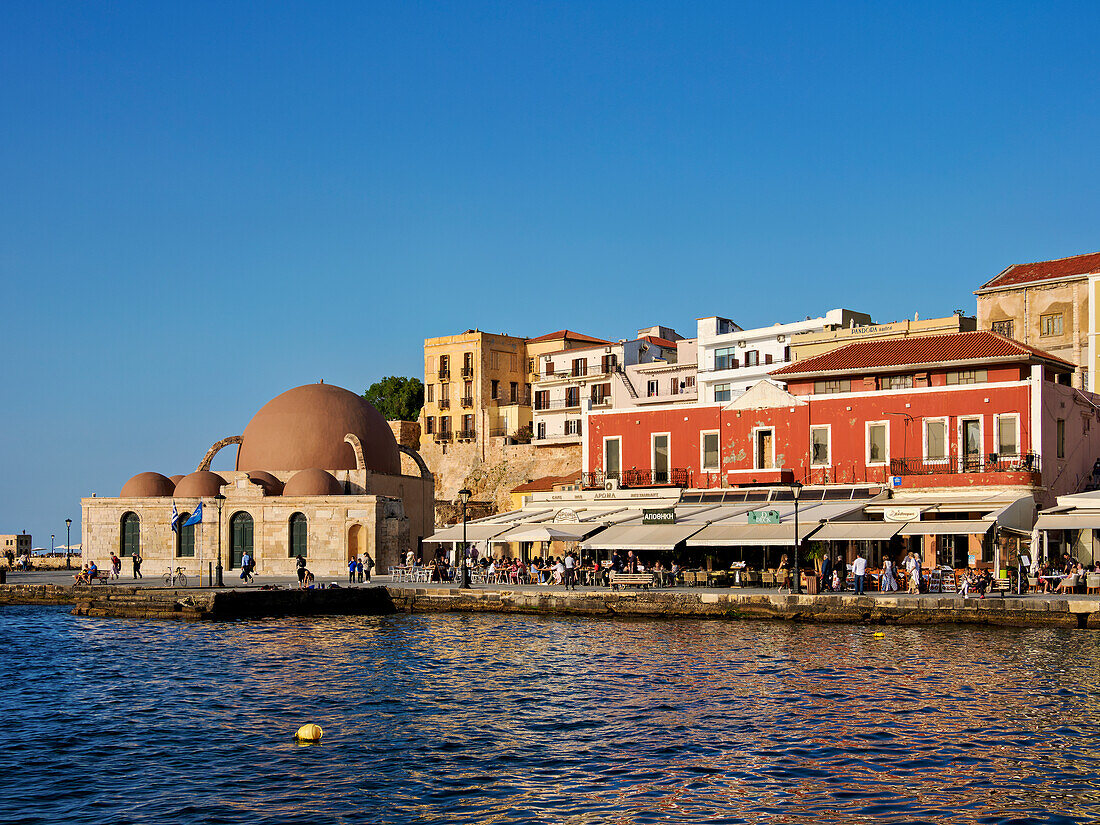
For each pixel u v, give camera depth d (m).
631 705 32.41
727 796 23.52
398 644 46.66
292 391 91.69
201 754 27.39
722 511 63.25
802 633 47.38
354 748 27.81
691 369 110.69
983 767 25.36
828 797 23.38
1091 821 21.84
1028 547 58.88
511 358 131.75
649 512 61.75
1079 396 65.44
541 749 27.47
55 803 23.44
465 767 25.94
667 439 72.56
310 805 23.20
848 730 28.83
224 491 83.62
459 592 60.91
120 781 25.05
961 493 60.59
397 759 26.69
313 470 83.44
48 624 56.56
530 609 58.22
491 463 121.88
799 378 69.44
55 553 103.75
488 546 79.56
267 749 27.81
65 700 34.59
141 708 33.19
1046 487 60.66
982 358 63.53
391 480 89.69
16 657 44.25
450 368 129.75
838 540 57.38
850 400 66.19
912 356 66.81
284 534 81.81
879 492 62.53
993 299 82.25
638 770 25.48
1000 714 30.41
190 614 58.50
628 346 120.56
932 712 30.75
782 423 68.44
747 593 53.91
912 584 54.78
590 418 75.81
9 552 97.56
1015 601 47.53
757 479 68.50
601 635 48.34
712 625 51.03
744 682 35.69
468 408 127.44
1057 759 25.97
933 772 25.02
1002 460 60.91
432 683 36.69
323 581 73.12
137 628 54.19
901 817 22.11
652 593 55.28
